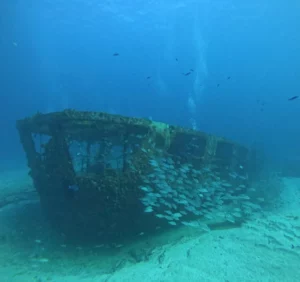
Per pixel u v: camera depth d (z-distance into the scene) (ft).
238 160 43.24
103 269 19.12
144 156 23.63
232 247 21.54
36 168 29.14
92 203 21.53
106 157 26.53
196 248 21.36
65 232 24.47
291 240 22.97
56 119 22.17
